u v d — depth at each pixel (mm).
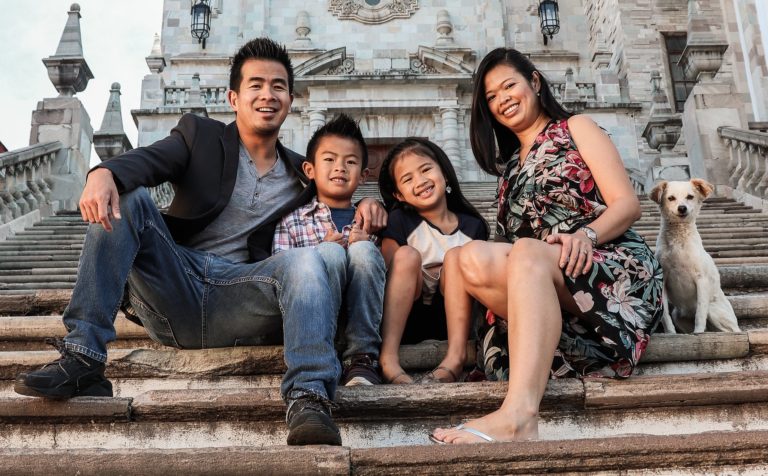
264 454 2424
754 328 4336
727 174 10852
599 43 24672
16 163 10234
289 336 2848
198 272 3314
